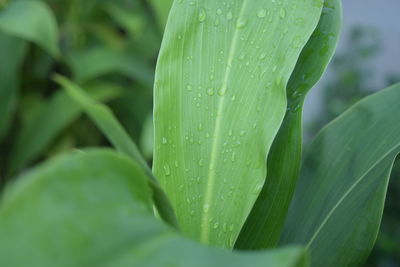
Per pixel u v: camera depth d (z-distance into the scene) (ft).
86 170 1.44
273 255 1.37
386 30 7.09
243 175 1.81
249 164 1.81
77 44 4.90
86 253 1.38
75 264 1.36
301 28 1.84
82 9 4.90
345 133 2.03
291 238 1.99
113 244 1.39
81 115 4.59
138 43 4.93
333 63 6.95
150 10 5.25
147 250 1.39
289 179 1.91
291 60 1.82
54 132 3.97
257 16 1.87
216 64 1.86
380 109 2.01
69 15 4.78
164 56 1.84
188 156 1.84
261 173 1.79
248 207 1.80
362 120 2.02
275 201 1.92
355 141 2.01
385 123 1.98
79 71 4.27
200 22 1.87
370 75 6.82
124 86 5.14
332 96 6.89
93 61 4.31
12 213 1.35
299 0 1.86
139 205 1.48
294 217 2.01
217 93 1.85
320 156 2.04
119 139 1.69
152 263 1.38
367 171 1.94
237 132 1.83
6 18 3.26
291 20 1.85
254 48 1.85
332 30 1.94
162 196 1.63
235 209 1.81
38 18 3.30
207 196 1.83
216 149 1.84
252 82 1.83
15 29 3.22
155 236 1.42
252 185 1.80
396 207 5.57
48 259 1.35
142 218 1.45
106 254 1.38
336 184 1.99
